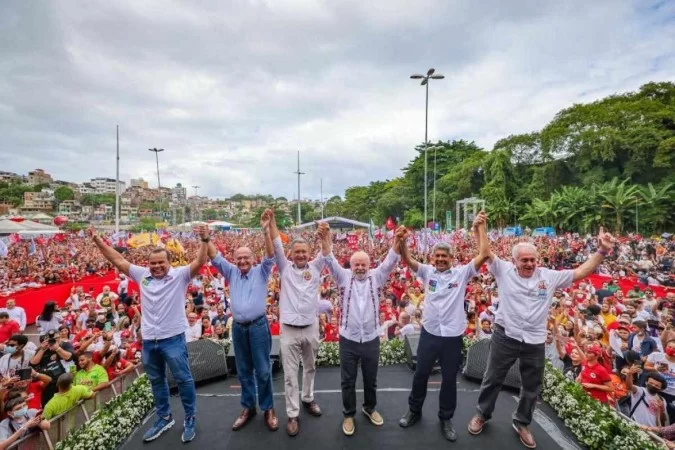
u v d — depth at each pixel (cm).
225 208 18650
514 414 401
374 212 8331
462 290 401
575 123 4894
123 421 406
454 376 395
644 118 4450
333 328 920
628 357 588
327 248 426
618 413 413
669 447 370
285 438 395
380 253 2106
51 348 620
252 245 2902
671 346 569
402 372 595
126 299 1147
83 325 942
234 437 399
